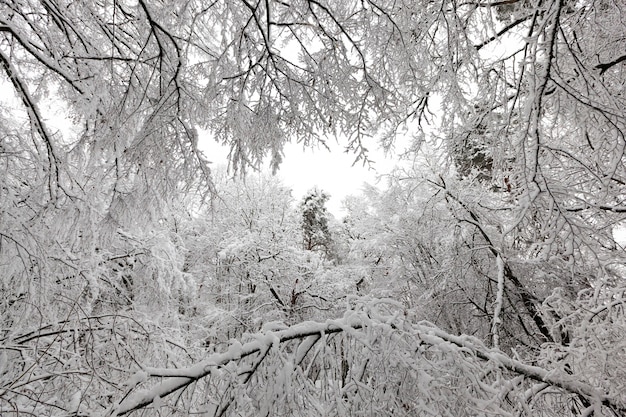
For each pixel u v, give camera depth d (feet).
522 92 8.48
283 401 8.07
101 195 11.48
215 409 7.93
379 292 35.19
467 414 8.38
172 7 8.10
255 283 46.32
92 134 9.29
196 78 9.58
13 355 13.57
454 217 27.35
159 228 23.89
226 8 8.84
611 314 12.26
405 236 33.17
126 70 10.87
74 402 12.23
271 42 9.76
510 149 8.78
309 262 51.19
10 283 11.37
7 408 11.51
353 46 9.81
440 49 12.24
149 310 23.61
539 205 7.43
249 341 8.88
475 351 9.72
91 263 16.28
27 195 9.71
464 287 27.89
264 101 10.37
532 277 24.14
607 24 10.62
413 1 10.03
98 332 17.34
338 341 9.19
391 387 8.32
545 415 11.39
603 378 11.25
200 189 9.95
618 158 7.87
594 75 7.59
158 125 8.75
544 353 12.69
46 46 10.88
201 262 48.57
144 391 7.68
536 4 7.47
